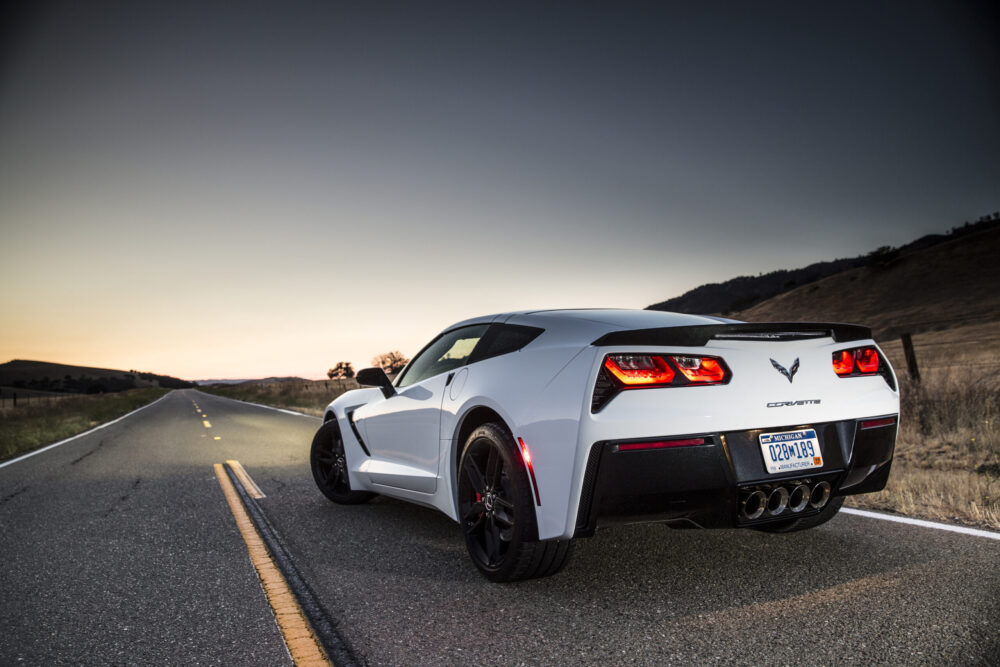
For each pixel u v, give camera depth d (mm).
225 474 7090
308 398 27141
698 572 3160
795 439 2896
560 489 2689
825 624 2484
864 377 3156
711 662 2209
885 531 3771
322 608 2885
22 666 2383
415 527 4402
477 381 3375
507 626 2605
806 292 113250
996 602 2623
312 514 4906
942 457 6293
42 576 3527
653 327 2797
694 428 2672
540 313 3477
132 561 3766
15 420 21750
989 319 57469
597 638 2451
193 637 2609
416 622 2686
